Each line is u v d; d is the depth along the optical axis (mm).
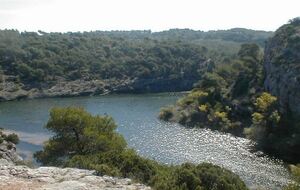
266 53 123312
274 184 57281
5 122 120000
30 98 190625
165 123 115750
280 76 104750
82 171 20609
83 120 39469
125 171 22359
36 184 17844
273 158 76000
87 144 38750
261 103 100875
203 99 126312
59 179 18922
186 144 87125
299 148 79000
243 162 71750
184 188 19000
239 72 132375
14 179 18594
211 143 88500
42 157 39844
